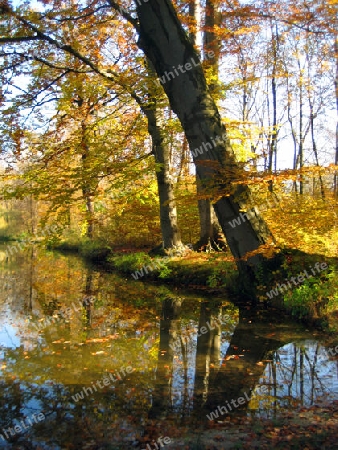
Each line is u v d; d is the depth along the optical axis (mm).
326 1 9242
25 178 9789
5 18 8367
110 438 3900
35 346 6914
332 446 3447
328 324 7301
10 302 10828
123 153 10656
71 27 9289
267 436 3777
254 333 7309
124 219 19375
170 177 13555
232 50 12016
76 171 9742
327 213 9094
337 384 5102
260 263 9023
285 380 5273
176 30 7852
